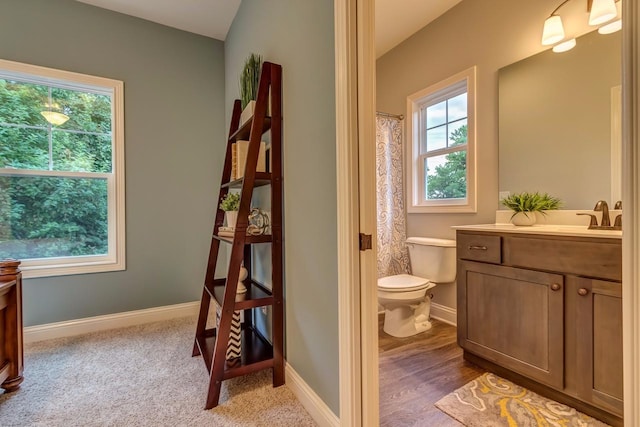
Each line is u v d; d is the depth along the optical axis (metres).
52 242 2.43
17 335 1.66
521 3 2.06
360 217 1.20
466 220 2.45
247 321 2.23
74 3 2.42
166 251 2.78
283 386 1.69
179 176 2.84
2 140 2.27
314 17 1.40
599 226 1.56
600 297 1.32
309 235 1.47
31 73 2.28
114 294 2.57
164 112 2.77
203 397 1.58
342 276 1.21
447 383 1.72
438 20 2.62
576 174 1.80
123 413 1.46
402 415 1.45
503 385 1.69
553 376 1.48
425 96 2.77
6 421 1.40
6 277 1.62
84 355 2.05
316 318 1.42
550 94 1.91
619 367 1.27
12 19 2.23
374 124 1.22
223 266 3.02
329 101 1.30
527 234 1.58
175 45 2.83
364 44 1.18
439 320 2.68
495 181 2.23
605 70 1.69
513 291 1.65
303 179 1.52
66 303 2.40
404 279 2.46
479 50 2.32
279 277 1.70
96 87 2.52
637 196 0.56
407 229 3.01
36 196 2.38
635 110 0.56
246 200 1.60
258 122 1.64
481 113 2.32
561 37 1.79
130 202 2.63
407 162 2.97
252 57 1.94
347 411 1.19
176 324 2.63
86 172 2.54
